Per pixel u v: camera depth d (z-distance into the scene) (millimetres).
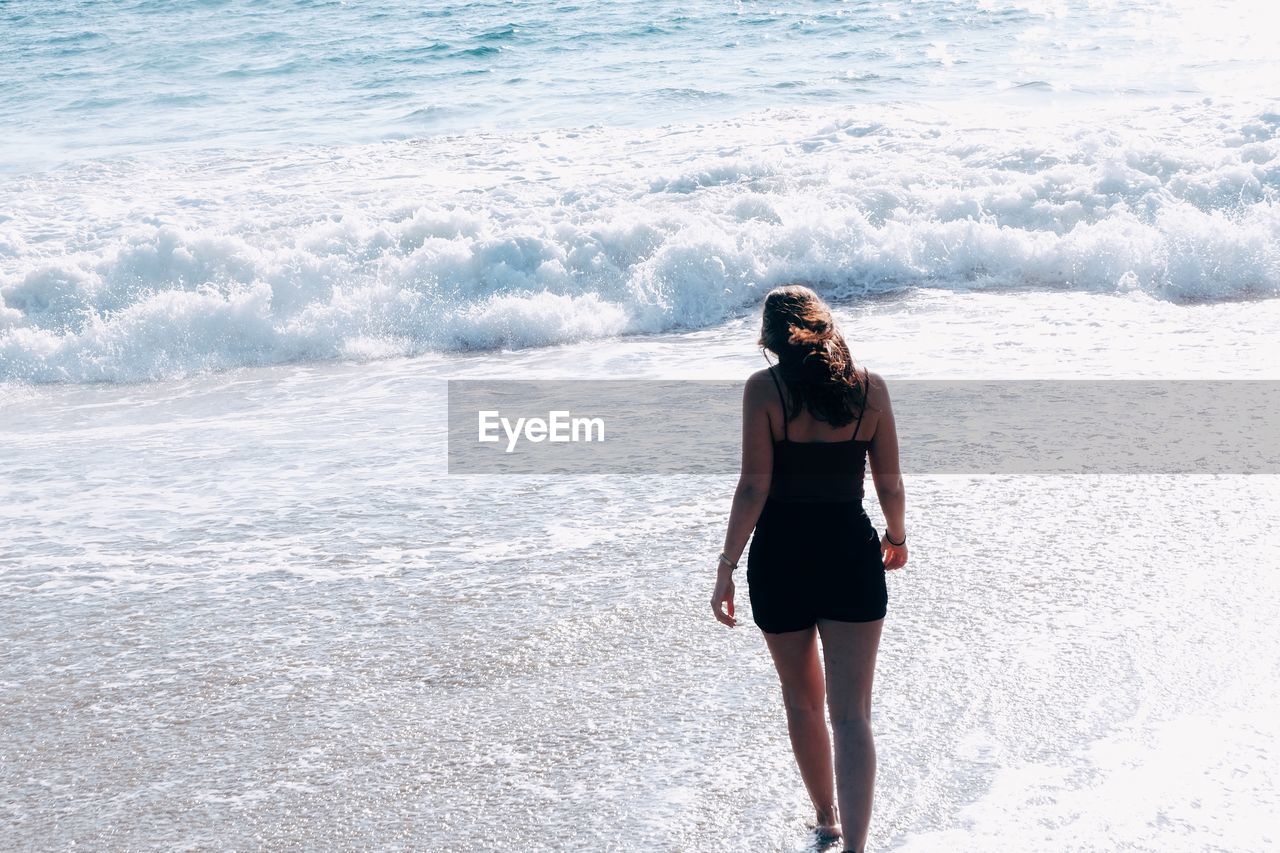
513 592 5688
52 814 4039
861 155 15766
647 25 31531
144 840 3875
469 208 14180
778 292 3676
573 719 4512
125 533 6672
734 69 25469
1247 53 25406
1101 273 12203
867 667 3615
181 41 32219
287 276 12125
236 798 4090
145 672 5035
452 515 6777
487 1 36562
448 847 3760
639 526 6492
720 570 3678
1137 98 21125
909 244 12625
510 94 23734
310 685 4871
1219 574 5527
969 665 4754
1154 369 9062
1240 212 13047
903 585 5523
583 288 12203
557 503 6906
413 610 5539
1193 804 3789
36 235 14062
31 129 22562
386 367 10680
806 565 3580
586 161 16781
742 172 15062
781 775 4102
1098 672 4668
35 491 7457
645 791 4023
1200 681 4566
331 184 16328
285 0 37625
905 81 23391
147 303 11297
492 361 10719
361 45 30531
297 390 10000
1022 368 9219
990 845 3641
